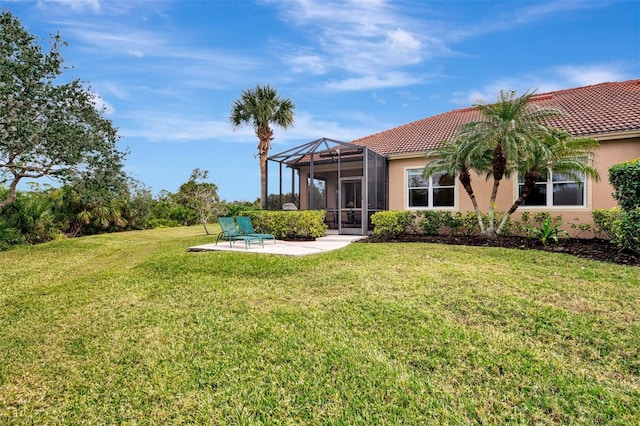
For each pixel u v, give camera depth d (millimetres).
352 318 4957
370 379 3533
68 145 14031
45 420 3137
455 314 4938
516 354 3869
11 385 3672
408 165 14836
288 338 4453
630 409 3004
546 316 4684
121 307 5859
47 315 5648
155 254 11016
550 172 10875
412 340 4250
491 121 9711
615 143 11000
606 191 11094
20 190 18359
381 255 8930
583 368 3590
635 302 5047
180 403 3285
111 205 23469
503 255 8469
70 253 13023
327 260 8469
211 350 4246
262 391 3418
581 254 8352
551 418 2934
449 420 2947
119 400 3377
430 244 10594
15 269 9930
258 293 6254
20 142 13070
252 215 14406
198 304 5852
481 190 13227
